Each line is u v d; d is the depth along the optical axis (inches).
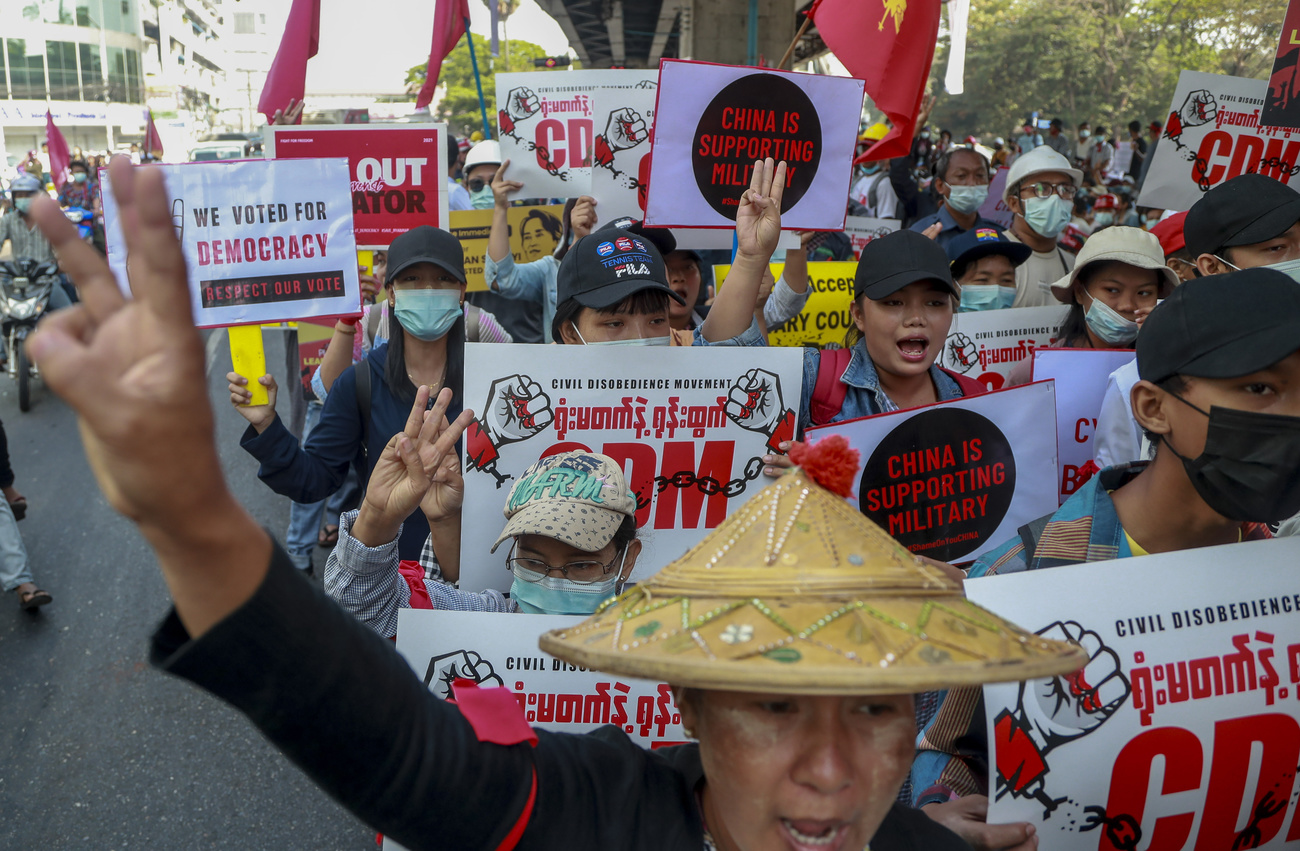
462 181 423.2
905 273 115.6
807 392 122.5
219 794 156.6
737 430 105.2
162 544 32.4
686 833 45.9
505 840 42.1
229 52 3740.2
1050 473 106.0
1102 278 140.6
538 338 251.3
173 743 170.7
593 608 88.6
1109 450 119.3
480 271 246.7
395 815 39.8
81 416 28.9
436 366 138.7
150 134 909.2
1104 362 123.0
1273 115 166.9
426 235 134.8
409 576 94.6
